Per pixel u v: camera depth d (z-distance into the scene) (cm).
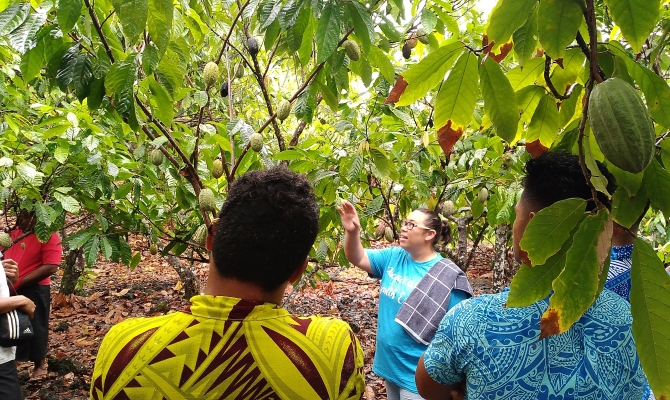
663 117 75
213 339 77
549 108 96
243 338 78
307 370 79
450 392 111
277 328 81
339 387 82
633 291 58
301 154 220
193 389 74
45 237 252
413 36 243
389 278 236
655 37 154
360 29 131
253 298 82
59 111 240
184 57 171
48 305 342
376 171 240
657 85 73
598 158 80
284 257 82
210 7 200
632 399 95
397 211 345
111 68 130
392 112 266
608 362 91
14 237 325
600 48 76
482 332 94
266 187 84
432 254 234
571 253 59
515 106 80
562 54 71
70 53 138
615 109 60
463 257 349
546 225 64
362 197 333
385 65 183
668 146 78
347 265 302
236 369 75
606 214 60
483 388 94
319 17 123
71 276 514
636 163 59
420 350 213
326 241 274
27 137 263
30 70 144
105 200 253
